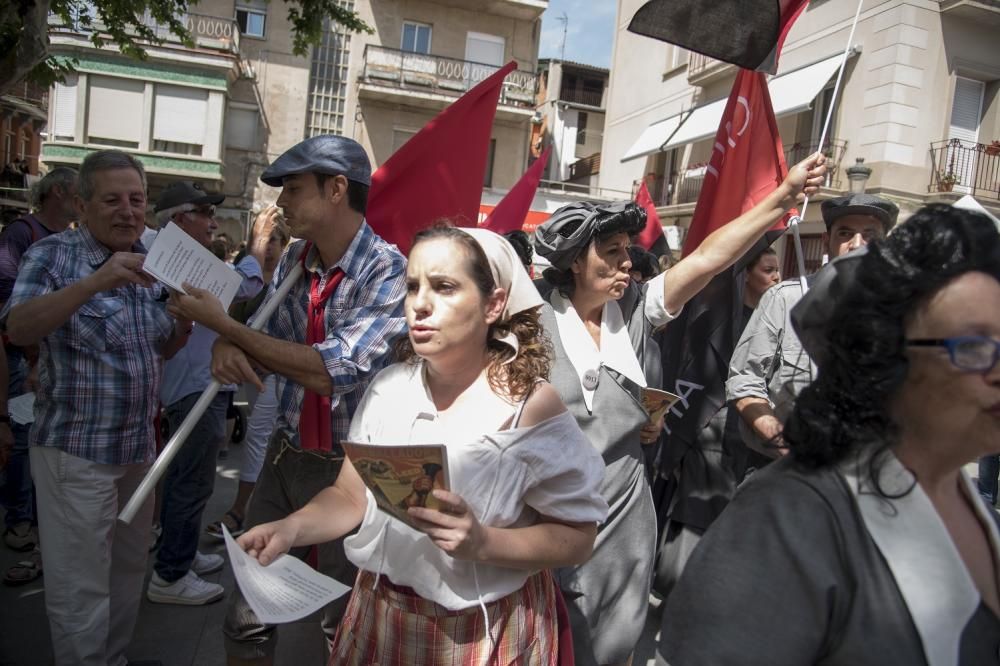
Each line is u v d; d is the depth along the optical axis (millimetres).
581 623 2486
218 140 21594
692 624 1168
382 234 3285
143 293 2799
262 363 2215
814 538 1098
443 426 1736
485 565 1697
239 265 4160
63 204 4449
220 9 21562
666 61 20359
